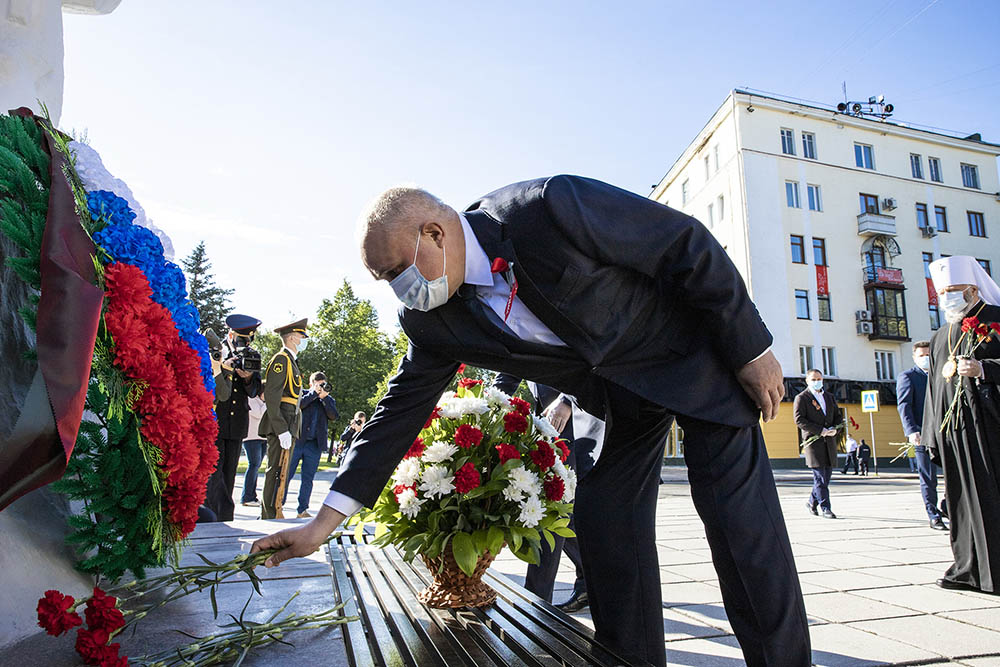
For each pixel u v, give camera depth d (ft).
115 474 5.64
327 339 124.98
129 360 5.47
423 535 7.34
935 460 12.48
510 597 7.54
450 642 5.74
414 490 7.72
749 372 5.88
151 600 6.40
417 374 6.39
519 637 5.81
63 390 4.18
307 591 7.16
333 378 121.80
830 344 88.89
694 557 14.79
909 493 37.81
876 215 92.02
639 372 5.91
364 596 7.29
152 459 5.71
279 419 21.12
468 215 5.95
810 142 93.86
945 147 101.24
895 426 89.15
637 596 6.54
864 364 90.27
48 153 5.93
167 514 6.01
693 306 5.83
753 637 5.81
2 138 5.47
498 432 8.35
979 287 12.82
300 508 25.02
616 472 6.78
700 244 5.63
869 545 16.80
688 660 7.79
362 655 4.92
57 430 4.14
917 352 22.44
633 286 5.89
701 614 9.85
